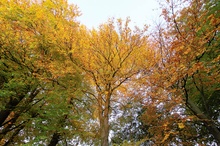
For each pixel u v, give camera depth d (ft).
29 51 27.96
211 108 41.50
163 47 30.68
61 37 26.76
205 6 32.53
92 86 31.12
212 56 31.27
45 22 28.14
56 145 38.60
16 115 30.99
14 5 27.32
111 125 47.83
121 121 46.47
